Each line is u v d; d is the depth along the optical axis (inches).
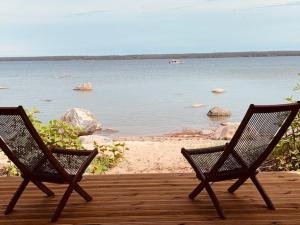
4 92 1445.6
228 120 789.2
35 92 1439.5
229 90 1418.6
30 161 152.3
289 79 1950.1
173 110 936.9
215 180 152.0
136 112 915.4
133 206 160.9
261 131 143.5
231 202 164.9
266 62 5689.0
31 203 166.1
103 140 445.7
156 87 1604.3
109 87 1642.5
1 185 189.6
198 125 737.0
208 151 167.3
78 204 163.9
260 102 1055.0
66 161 163.3
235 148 151.0
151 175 201.5
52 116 850.8
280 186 184.1
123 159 364.5
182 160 368.2
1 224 146.3
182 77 2331.4
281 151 270.8
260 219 147.9
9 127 139.2
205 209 157.5
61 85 1802.4
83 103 1096.2
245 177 160.4
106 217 150.7
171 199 168.1
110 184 187.9
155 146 427.2
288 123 142.6
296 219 147.6
